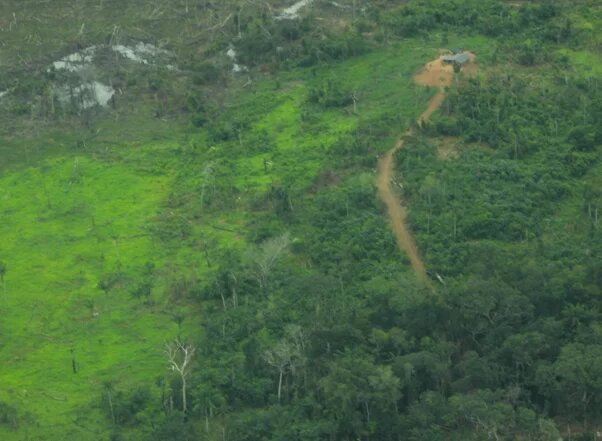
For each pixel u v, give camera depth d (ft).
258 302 499.92
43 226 566.77
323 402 440.45
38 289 523.29
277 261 527.40
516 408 436.35
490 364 447.01
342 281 504.02
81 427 446.60
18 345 491.31
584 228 541.75
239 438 429.79
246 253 520.42
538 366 441.27
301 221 553.23
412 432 425.69
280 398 449.06
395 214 557.33
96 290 520.83
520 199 556.92
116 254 543.80
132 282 523.70
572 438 435.53
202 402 443.32
